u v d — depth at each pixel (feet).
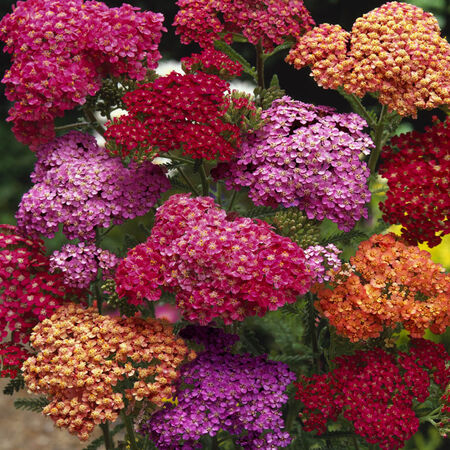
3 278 1.91
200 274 1.79
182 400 1.85
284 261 1.79
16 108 1.94
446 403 1.87
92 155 1.97
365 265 1.90
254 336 2.14
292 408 2.03
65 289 1.94
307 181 1.90
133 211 1.94
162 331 1.88
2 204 4.47
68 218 1.92
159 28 1.98
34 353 1.92
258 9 2.01
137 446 2.01
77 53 1.93
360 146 1.92
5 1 4.33
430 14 1.99
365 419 1.81
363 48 1.92
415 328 1.88
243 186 1.96
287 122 1.94
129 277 1.82
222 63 1.96
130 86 2.00
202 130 1.86
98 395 1.81
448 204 1.89
